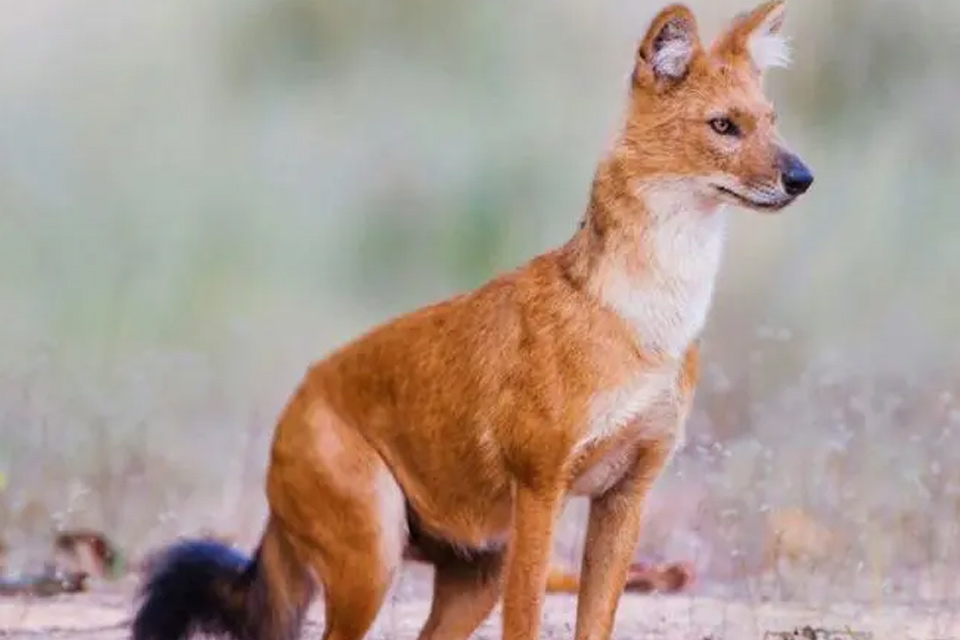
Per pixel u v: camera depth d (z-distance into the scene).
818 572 12.66
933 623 11.85
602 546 9.93
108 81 29.84
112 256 25.70
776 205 9.63
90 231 26.91
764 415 14.22
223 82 30.09
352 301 27.02
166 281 25.52
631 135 9.67
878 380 16.31
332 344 21.59
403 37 30.34
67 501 13.65
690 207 9.61
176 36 30.67
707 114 9.61
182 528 14.06
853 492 13.01
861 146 27.05
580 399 9.48
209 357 20.11
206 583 10.22
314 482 9.85
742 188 9.61
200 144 29.25
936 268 23.95
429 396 9.79
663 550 13.26
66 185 28.11
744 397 16.28
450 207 28.11
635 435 9.64
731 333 20.17
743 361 17.78
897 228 24.98
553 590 12.66
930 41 27.69
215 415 17.34
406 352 9.87
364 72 29.92
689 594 12.57
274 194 28.31
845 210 25.19
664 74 9.70
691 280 9.59
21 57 29.78
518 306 9.66
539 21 29.89
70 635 11.44
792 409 14.53
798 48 27.75
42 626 11.66
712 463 14.06
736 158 9.62
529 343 9.56
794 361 18.36
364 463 9.86
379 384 9.90
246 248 27.36
